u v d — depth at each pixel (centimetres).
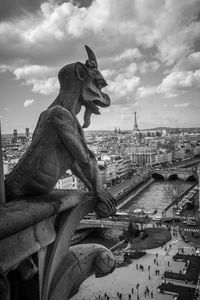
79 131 681
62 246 626
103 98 748
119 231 12325
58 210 591
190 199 16850
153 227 12138
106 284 7406
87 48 722
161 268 8325
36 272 563
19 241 518
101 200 684
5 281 434
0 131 563
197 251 9125
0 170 568
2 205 560
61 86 717
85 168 680
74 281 658
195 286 6981
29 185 622
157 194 19188
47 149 629
